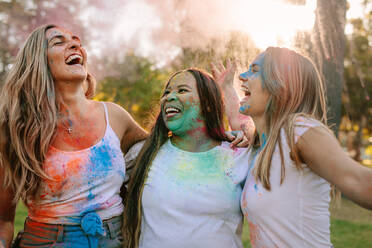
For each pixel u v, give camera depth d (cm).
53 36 204
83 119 209
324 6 341
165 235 198
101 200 201
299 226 172
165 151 219
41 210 196
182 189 201
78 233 194
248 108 196
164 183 204
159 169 211
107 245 198
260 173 179
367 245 407
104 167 202
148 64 873
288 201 172
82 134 206
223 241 201
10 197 205
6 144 201
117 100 903
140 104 911
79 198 196
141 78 883
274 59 187
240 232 211
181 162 210
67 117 205
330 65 352
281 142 175
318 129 165
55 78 204
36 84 200
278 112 183
